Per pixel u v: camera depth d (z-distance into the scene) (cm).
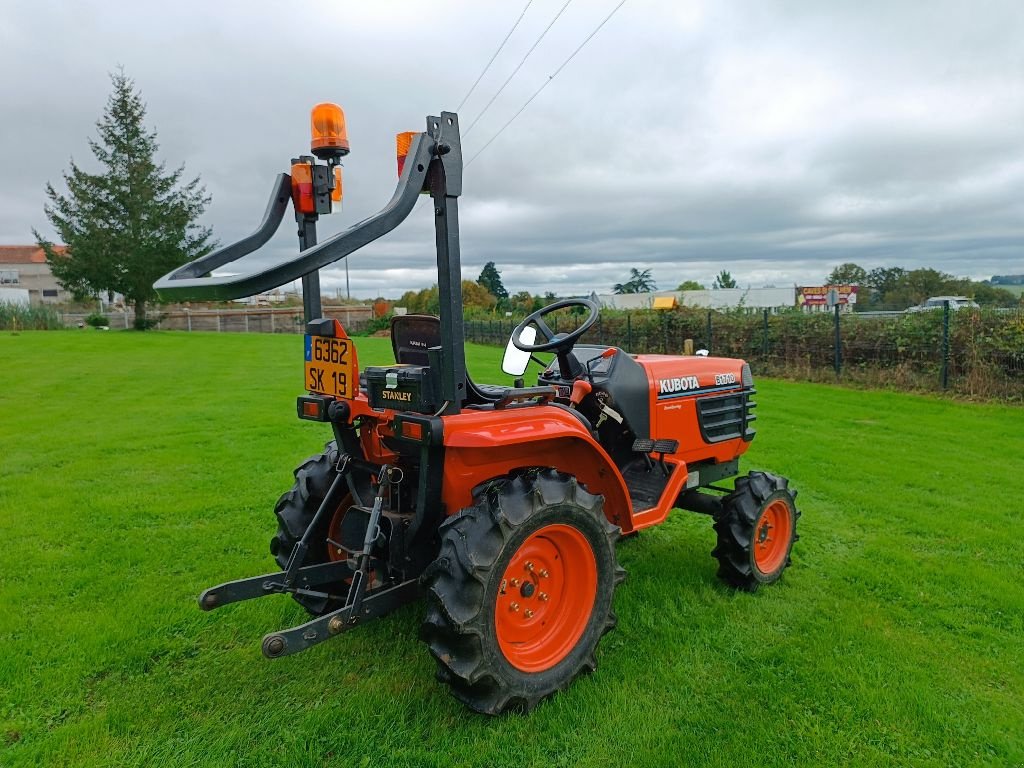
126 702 267
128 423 870
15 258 6469
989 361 1078
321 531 311
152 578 384
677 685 277
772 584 377
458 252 250
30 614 340
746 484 371
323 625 238
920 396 1101
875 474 606
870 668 289
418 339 290
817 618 337
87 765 232
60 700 269
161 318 3156
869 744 241
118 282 2812
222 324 3809
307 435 796
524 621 265
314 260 212
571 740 242
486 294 4222
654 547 434
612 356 360
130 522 481
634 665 292
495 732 245
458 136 247
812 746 240
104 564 403
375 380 271
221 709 263
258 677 284
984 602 352
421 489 255
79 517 490
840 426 845
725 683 278
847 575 390
